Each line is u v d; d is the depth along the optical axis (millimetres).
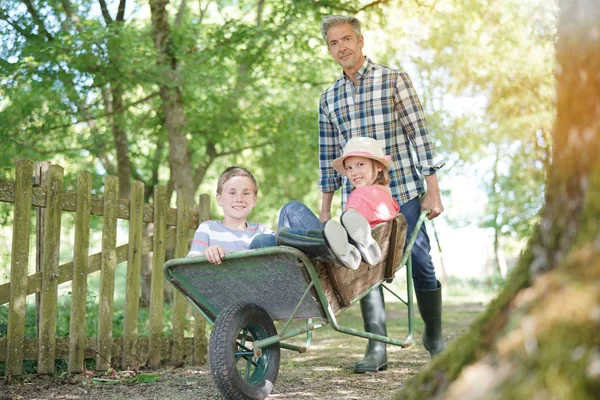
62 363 4922
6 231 8992
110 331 5059
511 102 12805
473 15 11508
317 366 5121
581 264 1572
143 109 12531
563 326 1481
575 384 1396
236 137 12594
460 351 1774
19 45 9188
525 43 11562
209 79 10336
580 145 1721
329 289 3482
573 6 1787
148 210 5414
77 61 9141
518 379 1491
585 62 1734
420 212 4695
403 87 4676
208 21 13383
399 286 21406
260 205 16969
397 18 11797
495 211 17141
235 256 3363
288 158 13539
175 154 10930
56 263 4711
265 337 3662
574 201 1720
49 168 4691
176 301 5570
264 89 11953
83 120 11047
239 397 3381
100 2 10719
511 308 1715
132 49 9359
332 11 10438
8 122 10227
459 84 12883
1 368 4566
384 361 4754
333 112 4863
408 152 4758
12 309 4449
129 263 5223
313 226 3691
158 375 4766
